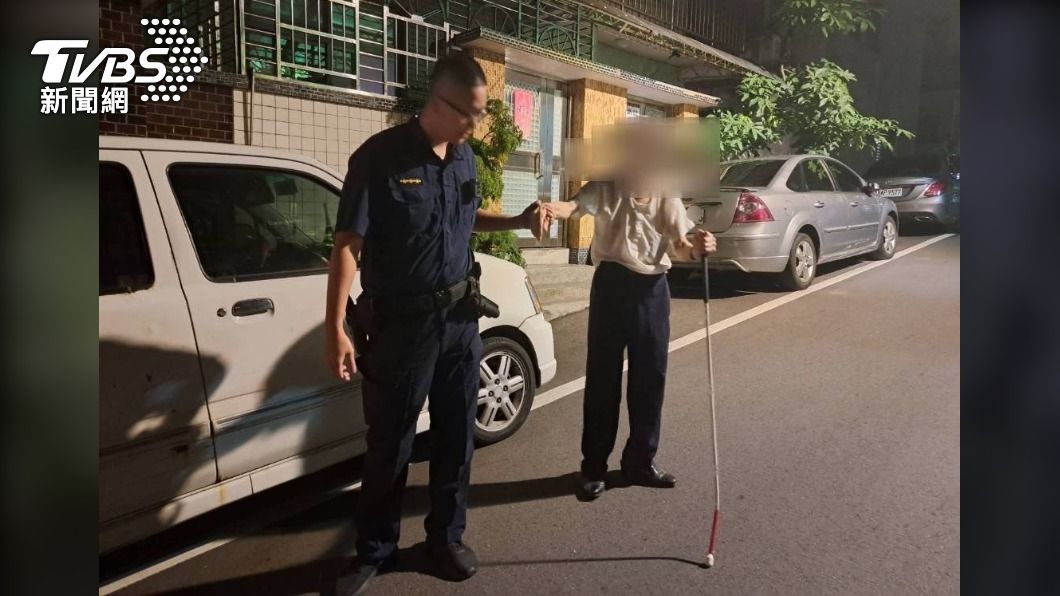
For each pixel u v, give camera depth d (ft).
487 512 9.98
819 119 36.40
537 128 27.91
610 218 9.68
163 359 8.20
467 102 7.43
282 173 10.09
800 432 12.06
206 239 9.02
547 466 11.38
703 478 10.64
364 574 8.29
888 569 8.23
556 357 17.53
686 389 14.35
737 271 23.39
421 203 7.65
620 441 12.41
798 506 9.70
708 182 9.46
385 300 7.89
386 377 7.97
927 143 51.78
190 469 8.48
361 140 21.62
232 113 19.01
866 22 39.63
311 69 21.07
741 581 8.16
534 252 27.30
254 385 9.05
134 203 8.42
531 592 8.16
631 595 8.00
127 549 9.49
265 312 9.24
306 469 9.70
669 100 33.12
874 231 26.84
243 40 19.86
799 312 20.10
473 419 8.67
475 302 8.36
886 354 16.10
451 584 8.37
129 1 17.80
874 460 10.91
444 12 25.55
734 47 40.55
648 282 9.82
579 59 26.32
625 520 9.62
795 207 22.27
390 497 8.33
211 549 9.43
